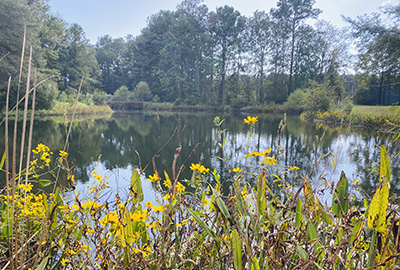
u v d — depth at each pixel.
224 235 0.82
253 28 33.88
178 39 34.66
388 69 18.83
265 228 0.82
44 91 18.50
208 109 33.84
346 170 3.95
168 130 12.07
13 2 14.44
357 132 10.59
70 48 32.66
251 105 33.28
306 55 33.34
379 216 0.63
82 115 21.06
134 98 36.16
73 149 6.48
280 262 0.80
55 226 0.97
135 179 0.94
